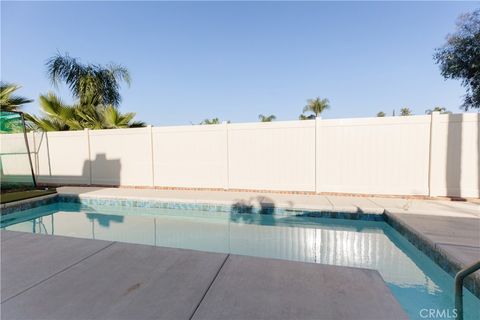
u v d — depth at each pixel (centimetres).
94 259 269
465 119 581
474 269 139
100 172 875
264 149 725
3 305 188
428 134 607
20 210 617
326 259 376
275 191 720
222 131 756
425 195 613
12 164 972
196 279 223
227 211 602
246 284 213
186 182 795
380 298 190
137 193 713
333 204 553
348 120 659
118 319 170
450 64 891
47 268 249
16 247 306
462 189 589
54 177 926
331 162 676
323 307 179
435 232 362
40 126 1077
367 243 441
